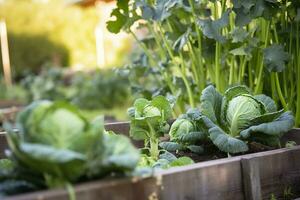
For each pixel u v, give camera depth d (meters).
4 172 0.97
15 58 14.94
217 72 1.89
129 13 1.98
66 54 14.27
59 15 14.25
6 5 14.91
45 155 0.84
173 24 2.08
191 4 1.80
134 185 0.97
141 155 1.38
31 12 14.73
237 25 1.69
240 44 1.83
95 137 0.92
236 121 1.49
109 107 7.54
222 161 1.20
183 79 2.08
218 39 1.70
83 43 13.48
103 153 0.94
